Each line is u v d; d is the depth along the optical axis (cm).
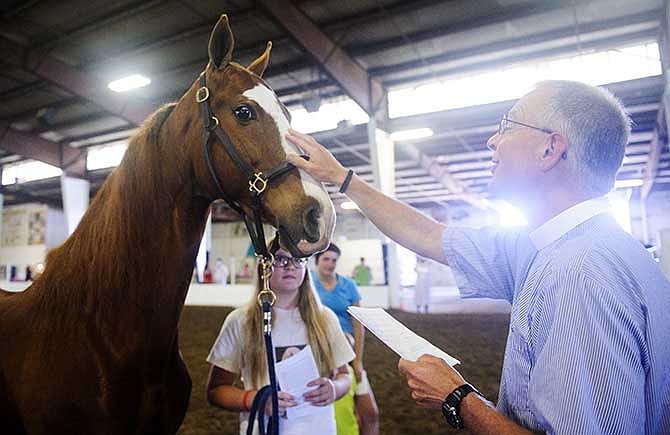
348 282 277
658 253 616
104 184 155
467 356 546
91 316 138
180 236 146
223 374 195
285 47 832
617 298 85
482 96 947
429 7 716
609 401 81
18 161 1731
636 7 688
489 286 129
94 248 143
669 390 88
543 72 878
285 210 136
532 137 103
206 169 144
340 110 1108
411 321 868
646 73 791
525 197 108
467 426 95
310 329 192
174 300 146
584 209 98
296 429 169
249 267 1825
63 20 768
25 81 1011
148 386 143
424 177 1667
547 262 97
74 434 136
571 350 84
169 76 938
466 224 2202
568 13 710
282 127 144
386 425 330
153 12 730
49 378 135
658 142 1112
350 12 739
